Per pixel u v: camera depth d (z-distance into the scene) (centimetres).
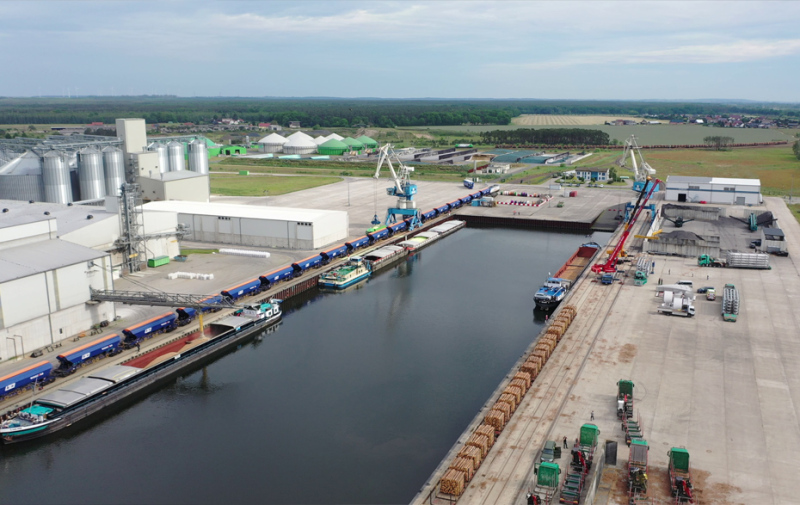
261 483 5175
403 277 11462
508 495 4494
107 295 7881
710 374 6500
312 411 6388
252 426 6106
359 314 9394
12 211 9575
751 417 5603
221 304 8044
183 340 7944
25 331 7106
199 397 6756
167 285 9612
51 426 5925
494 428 5338
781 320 8144
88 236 9625
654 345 7312
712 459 4925
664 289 9225
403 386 6931
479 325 8894
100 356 7244
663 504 4356
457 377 7175
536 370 6444
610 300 9069
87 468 5434
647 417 5584
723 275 10344
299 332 8662
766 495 4472
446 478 4491
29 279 7100
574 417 5609
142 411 6462
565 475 4662
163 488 5131
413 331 8644
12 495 5062
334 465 5419
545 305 9494
